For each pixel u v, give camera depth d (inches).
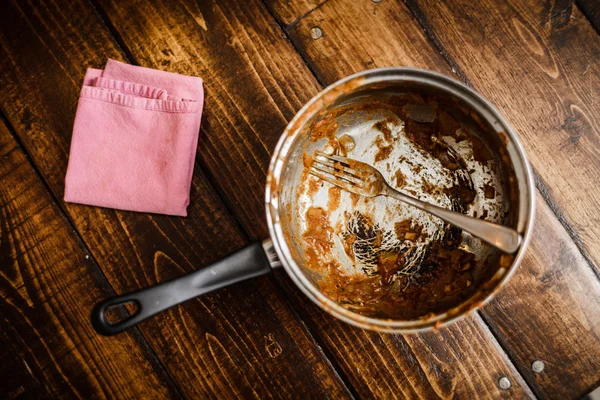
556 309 21.3
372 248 20.7
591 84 21.7
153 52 22.3
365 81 18.1
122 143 21.6
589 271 21.3
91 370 21.9
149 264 22.0
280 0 22.2
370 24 22.1
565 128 21.6
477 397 21.4
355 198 20.7
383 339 21.5
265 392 21.6
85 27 22.4
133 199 21.6
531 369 21.3
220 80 22.1
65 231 22.1
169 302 18.5
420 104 19.7
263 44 22.2
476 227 17.7
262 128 22.0
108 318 21.9
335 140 20.9
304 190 20.8
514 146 17.8
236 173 22.0
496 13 22.0
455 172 20.5
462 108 18.8
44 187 22.2
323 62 22.0
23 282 22.1
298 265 19.1
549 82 21.8
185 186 21.6
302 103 22.0
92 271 22.0
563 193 21.5
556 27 22.0
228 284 18.7
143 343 21.9
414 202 18.9
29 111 22.4
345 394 21.5
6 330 22.0
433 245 20.5
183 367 21.8
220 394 21.7
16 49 22.4
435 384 21.4
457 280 20.0
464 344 21.5
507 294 21.5
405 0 22.1
